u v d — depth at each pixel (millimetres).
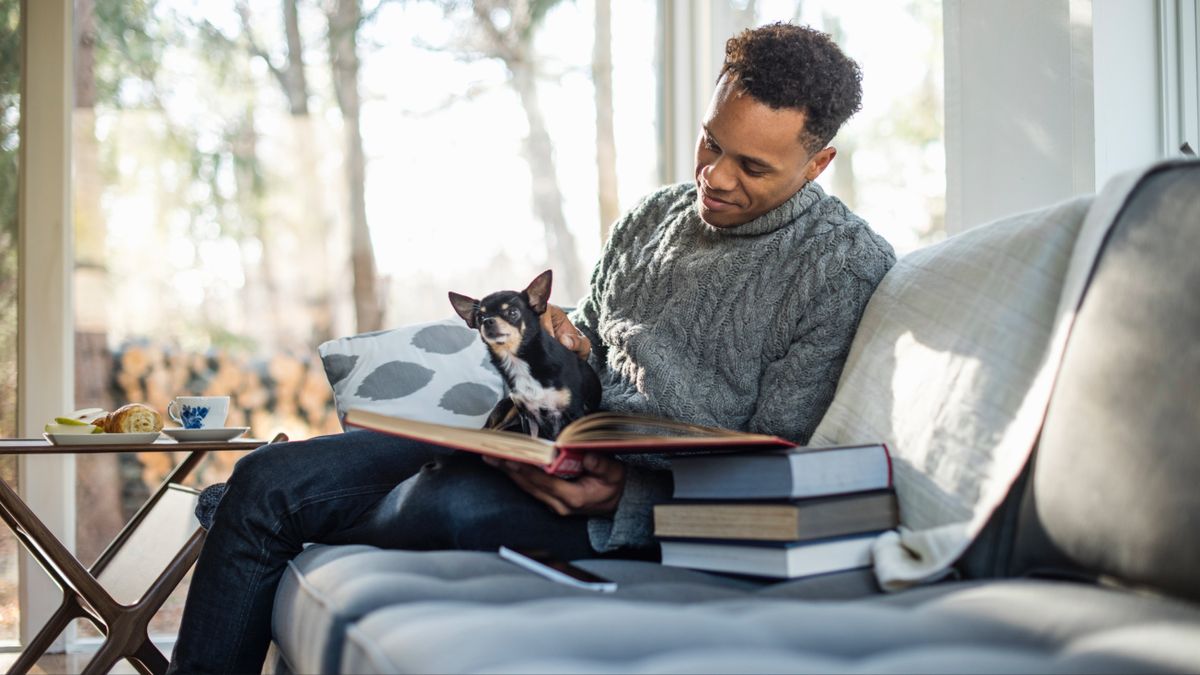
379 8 3482
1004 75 2260
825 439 1431
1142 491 948
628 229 1859
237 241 3387
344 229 3443
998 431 1180
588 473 1379
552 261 3586
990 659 792
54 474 3244
